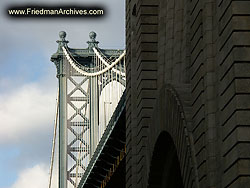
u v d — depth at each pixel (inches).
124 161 3115.2
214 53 1263.5
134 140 1995.6
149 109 1866.4
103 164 3528.5
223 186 1163.3
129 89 2101.4
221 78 1186.6
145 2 1919.3
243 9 1141.1
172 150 1685.5
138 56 1942.7
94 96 5113.2
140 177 1866.4
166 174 1748.3
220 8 1206.9
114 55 5049.2
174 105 1451.8
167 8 1827.0
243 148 1095.0
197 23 1327.5
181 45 1675.7
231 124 1128.2
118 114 3070.9
